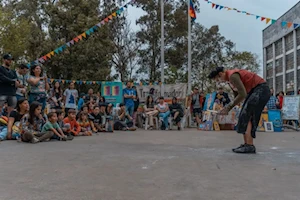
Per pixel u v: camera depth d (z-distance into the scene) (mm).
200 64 26078
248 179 2484
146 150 4152
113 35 23031
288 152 4039
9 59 5859
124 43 23594
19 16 22203
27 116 5406
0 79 5719
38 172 2715
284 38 21219
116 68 23859
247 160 3363
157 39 23875
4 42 18469
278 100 10750
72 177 2529
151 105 10148
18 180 2432
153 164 3090
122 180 2434
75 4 19422
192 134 7172
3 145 4691
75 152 3910
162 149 4277
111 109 8672
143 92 11180
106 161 3248
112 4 22562
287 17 20516
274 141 5602
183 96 11016
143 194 2061
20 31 19000
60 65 18453
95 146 4598
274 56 23031
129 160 3312
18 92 6566
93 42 19016
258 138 6234
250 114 3955
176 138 6059
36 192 2102
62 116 6180
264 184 2328
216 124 9086
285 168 2930
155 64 24609
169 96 11086
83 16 18984
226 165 3064
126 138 6027
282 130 9336
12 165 3025
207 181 2410
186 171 2768
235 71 3939
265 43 24703
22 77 6617
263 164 3131
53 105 8117
